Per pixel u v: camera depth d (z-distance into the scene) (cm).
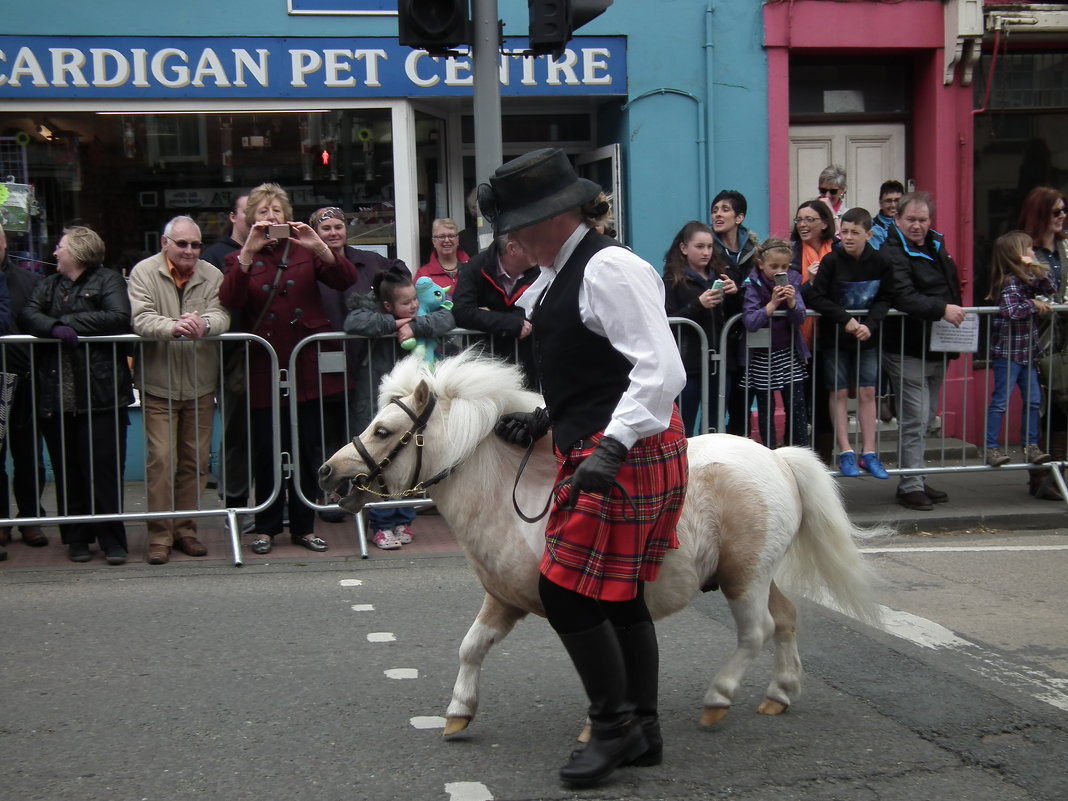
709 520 396
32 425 686
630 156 956
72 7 873
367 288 754
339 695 456
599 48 937
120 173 904
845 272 759
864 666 489
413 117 940
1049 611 571
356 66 912
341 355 694
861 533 468
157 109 899
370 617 566
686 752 399
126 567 669
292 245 692
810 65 1006
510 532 376
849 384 794
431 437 377
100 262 678
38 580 640
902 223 780
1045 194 819
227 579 642
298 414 702
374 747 404
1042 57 1027
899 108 1023
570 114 1022
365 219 940
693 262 743
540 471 381
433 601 595
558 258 363
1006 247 791
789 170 1008
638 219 963
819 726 422
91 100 887
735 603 410
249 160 919
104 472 670
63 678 477
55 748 404
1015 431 966
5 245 691
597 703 369
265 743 407
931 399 798
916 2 970
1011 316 782
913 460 788
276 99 909
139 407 761
